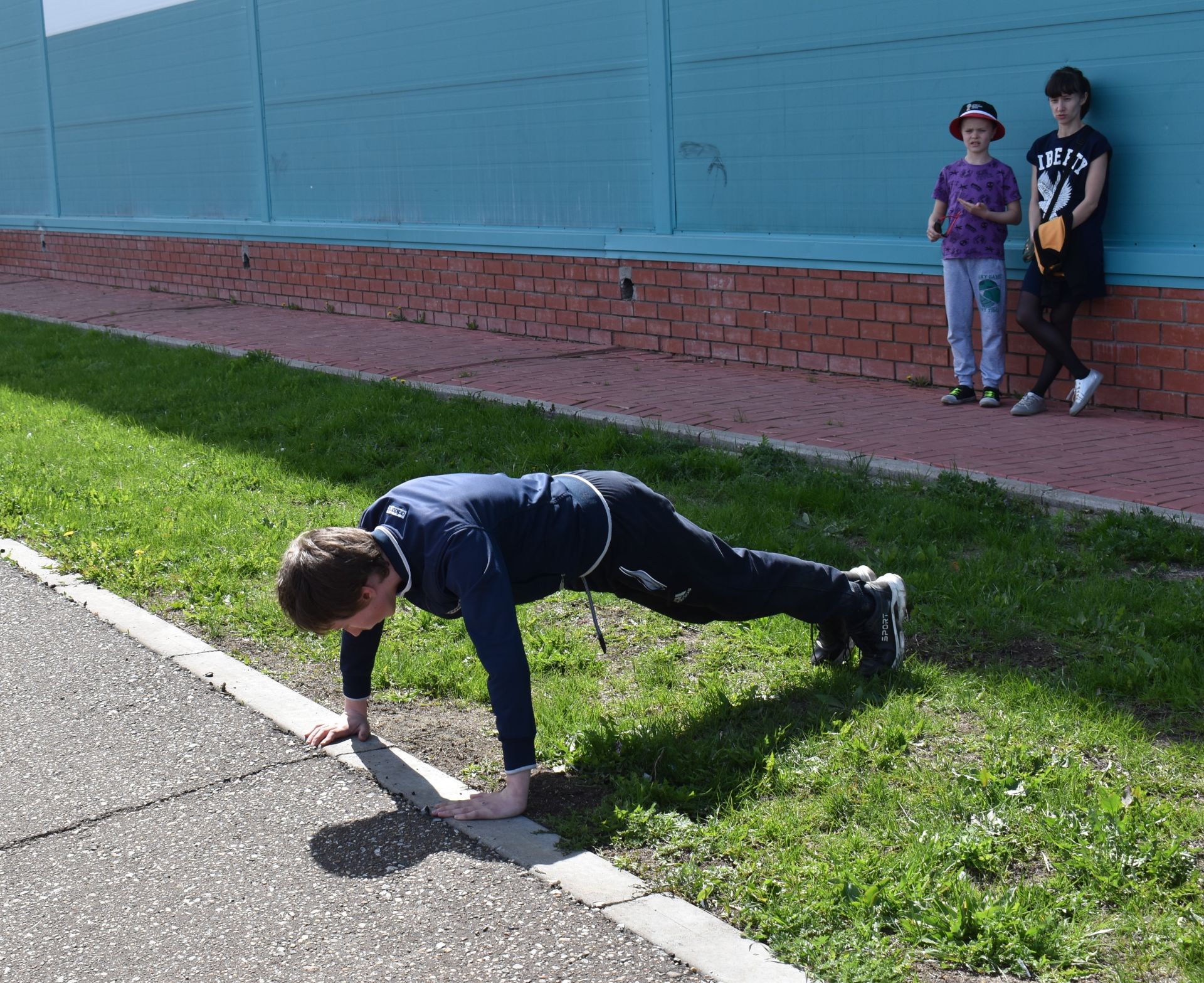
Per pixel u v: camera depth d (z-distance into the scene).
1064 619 4.61
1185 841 3.13
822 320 9.53
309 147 14.37
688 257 10.37
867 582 4.33
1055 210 7.64
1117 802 3.20
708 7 9.88
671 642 4.72
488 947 2.89
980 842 3.12
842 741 3.72
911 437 7.33
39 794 3.78
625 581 3.70
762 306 9.91
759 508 6.08
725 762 3.70
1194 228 7.51
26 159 20.42
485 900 3.08
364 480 7.16
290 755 3.95
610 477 3.68
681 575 3.76
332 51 13.73
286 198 14.95
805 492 6.25
